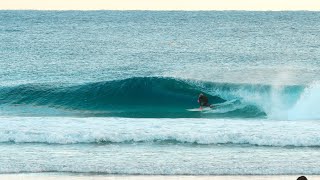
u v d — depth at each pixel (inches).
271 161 2628.0
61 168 2496.3
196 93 4658.0
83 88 4790.8
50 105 4692.4
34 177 2380.7
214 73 5260.8
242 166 2544.3
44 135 2984.7
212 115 4173.2
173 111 4407.0
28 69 6446.9
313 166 2554.1
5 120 3388.3
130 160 2620.6
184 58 7691.9
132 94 4736.7
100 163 2568.9
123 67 6673.2
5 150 2780.5
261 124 3331.7
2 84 5196.9
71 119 3437.5
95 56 7869.1
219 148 2856.8
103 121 3371.1
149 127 3191.4
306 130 3147.1
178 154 2731.3
